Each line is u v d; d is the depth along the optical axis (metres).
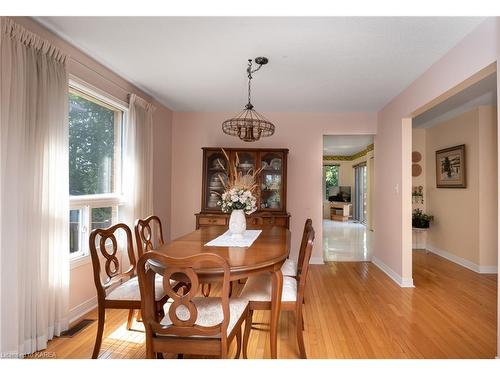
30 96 2.01
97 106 3.00
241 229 2.39
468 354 2.02
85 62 2.64
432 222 5.23
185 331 1.38
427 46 2.41
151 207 3.72
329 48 2.47
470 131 4.24
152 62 2.80
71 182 2.64
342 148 9.03
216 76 3.14
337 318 2.57
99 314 1.90
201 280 1.55
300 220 4.60
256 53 2.58
